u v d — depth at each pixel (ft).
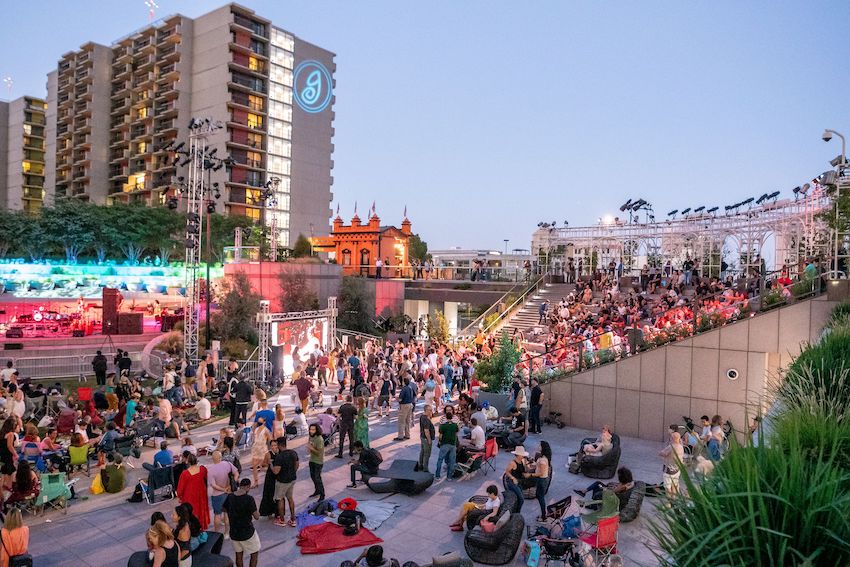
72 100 292.81
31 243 170.91
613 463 41.27
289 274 117.70
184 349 83.97
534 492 37.17
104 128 283.38
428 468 43.16
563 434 54.49
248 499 26.71
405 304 151.33
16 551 25.57
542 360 67.72
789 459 10.33
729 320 51.85
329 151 288.92
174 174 249.34
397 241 183.42
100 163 282.36
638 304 83.30
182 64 250.98
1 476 35.32
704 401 51.47
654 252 119.65
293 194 270.26
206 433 53.06
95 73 279.90
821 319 47.60
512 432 49.78
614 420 55.47
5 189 348.79
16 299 123.85
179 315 111.34
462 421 52.31
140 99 274.77
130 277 158.81
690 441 38.58
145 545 30.94
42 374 84.48
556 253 127.85
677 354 52.54
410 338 117.70
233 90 248.11
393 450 48.32
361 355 75.72
